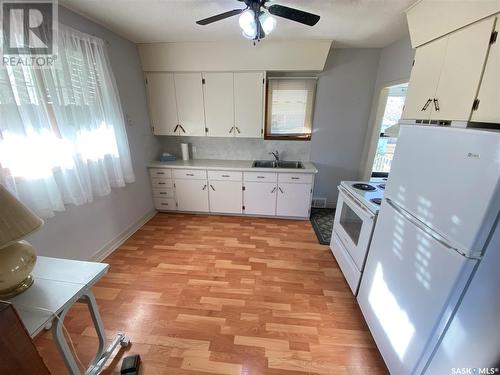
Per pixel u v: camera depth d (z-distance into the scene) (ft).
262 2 4.71
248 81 9.79
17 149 4.91
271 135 11.09
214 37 8.52
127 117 9.03
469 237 2.77
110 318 5.45
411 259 3.76
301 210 10.53
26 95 4.96
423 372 3.52
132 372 4.20
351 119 10.73
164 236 9.25
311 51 8.93
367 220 5.41
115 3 5.86
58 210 5.85
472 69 4.06
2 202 2.83
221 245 8.62
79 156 6.47
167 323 5.35
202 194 10.87
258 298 6.13
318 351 4.77
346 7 5.91
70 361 3.41
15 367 2.43
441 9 4.74
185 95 10.23
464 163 2.85
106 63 7.36
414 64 5.80
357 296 5.92
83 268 3.84
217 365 4.47
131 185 9.41
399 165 4.26
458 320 3.09
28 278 3.49
